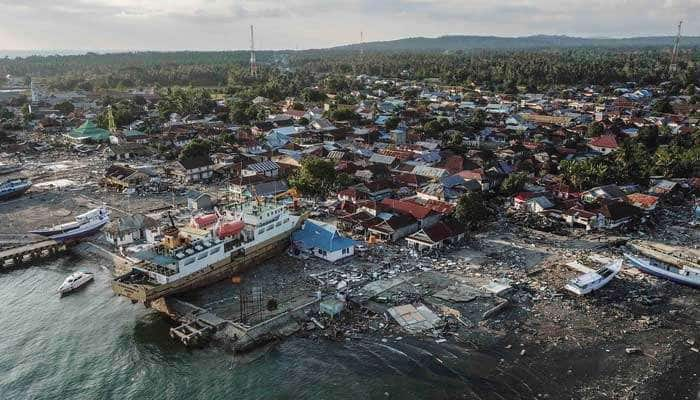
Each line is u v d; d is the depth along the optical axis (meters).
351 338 71.69
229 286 86.62
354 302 79.62
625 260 95.88
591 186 134.12
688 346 70.12
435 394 60.88
